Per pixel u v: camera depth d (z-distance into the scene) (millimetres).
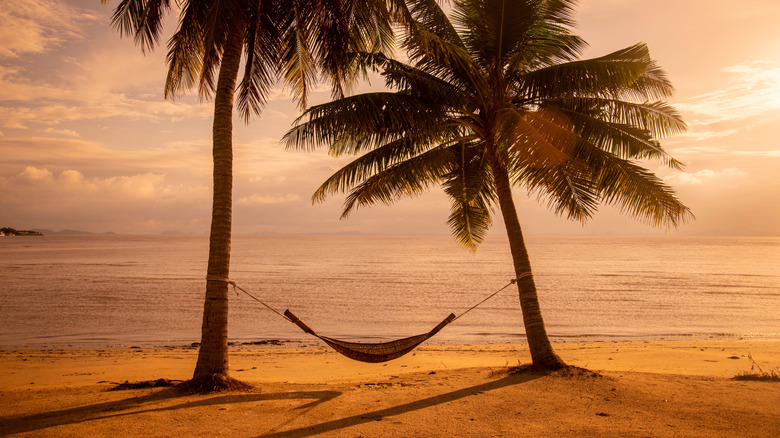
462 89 9141
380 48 9297
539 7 8508
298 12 7605
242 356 13297
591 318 22719
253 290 33969
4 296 28594
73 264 62406
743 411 5875
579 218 8969
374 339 17328
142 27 7500
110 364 11750
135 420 5402
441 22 8984
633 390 6926
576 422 5457
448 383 7578
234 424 5309
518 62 8664
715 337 17906
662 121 8664
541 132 7926
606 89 8430
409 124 8531
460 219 11719
